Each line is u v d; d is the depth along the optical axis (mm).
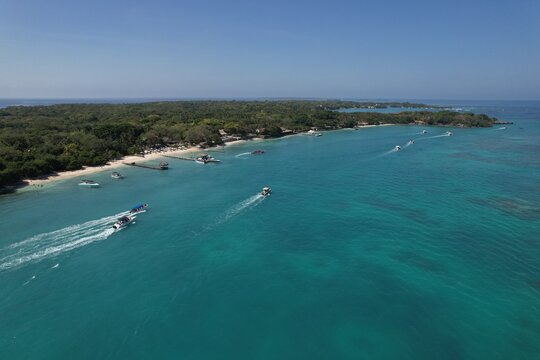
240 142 178125
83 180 98125
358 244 56719
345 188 87750
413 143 164750
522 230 60125
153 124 190625
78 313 41406
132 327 39094
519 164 112250
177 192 88000
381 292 44094
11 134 127188
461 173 100812
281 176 102625
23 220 68938
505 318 39156
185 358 34906
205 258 53562
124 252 55812
